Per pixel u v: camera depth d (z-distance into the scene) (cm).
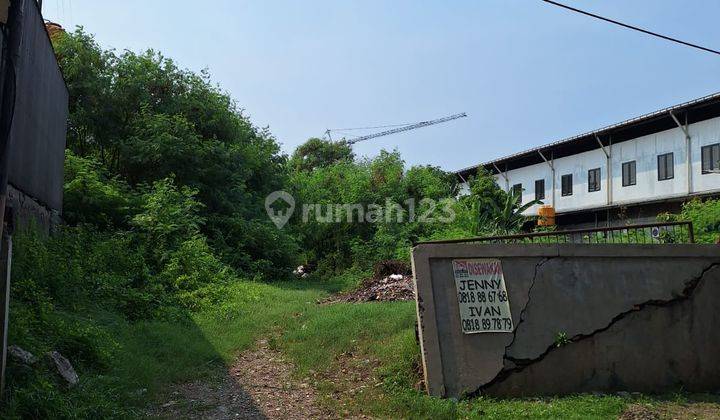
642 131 2703
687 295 728
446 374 650
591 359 685
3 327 479
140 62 1970
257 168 2225
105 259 1126
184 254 1317
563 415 571
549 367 672
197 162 1797
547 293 700
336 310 1044
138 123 1834
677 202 2517
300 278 1997
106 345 675
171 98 1995
